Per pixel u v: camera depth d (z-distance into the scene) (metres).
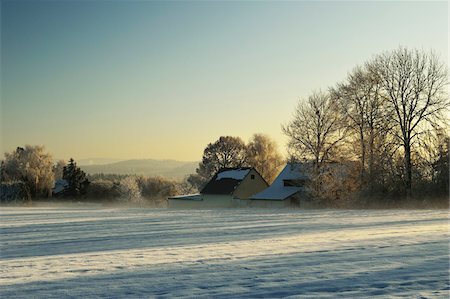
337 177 56.50
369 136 55.97
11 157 97.31
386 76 55.09
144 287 10.95
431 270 12.06
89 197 99.56
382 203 52.53
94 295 10.32
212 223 31.84
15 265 14.92
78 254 17.34
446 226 24.92
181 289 10.66
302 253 15.39
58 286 11.29
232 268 13.03
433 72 52.59
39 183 96.38
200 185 107.31
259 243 18.81
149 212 52.12
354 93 57.66
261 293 10.10
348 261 13.59
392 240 18.31
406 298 9.44
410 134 53.56
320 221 31.22
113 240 22.17
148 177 111.62
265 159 98.06
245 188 75.50
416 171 52.34
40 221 36.97
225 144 106.19
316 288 10.41
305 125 60.16
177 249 17.73
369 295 9.72
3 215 46.09
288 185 70.69
